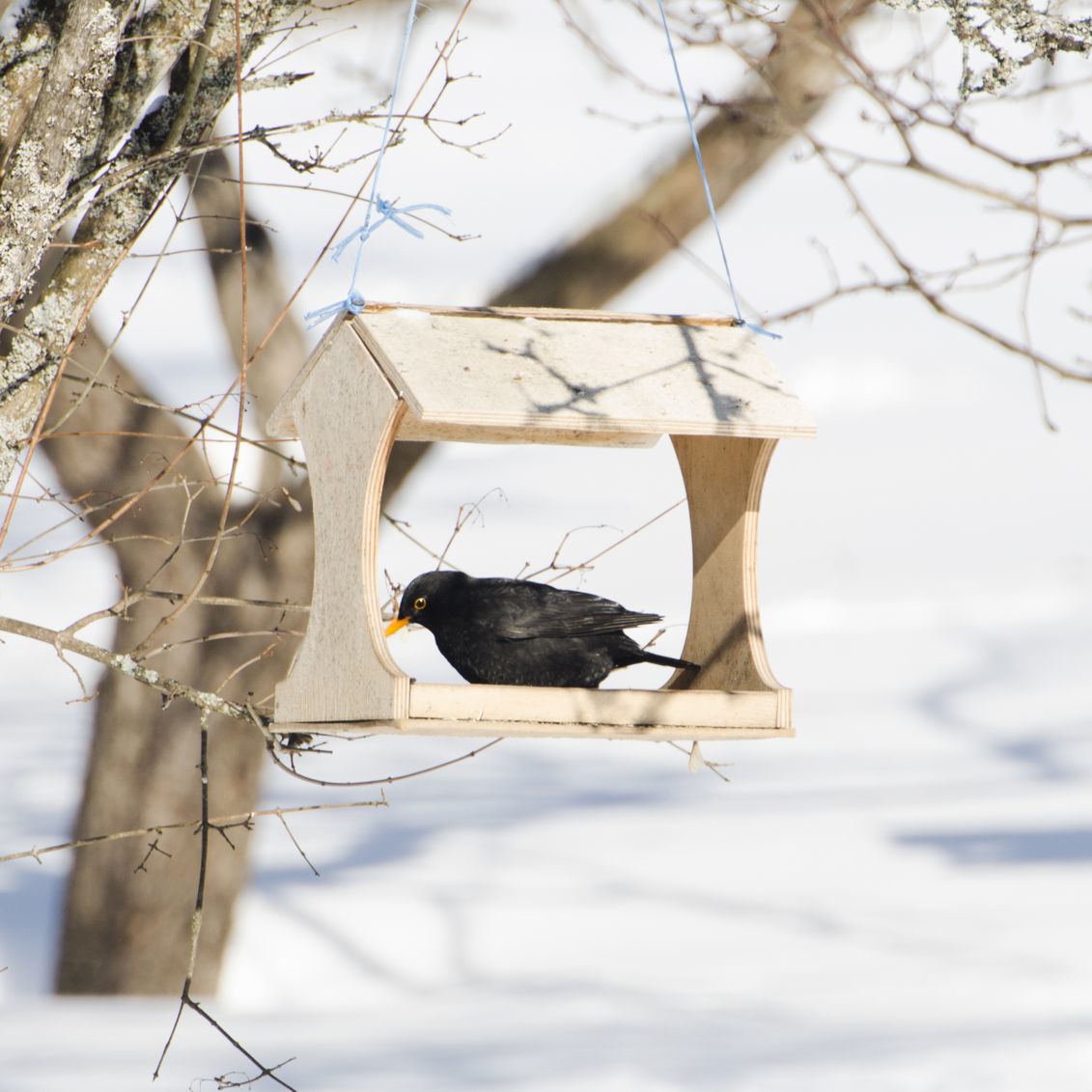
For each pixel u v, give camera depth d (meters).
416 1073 11.53
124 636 13.61
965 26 8.96
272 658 13.60
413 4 7.70
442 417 7.08
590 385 7.54
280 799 22.53
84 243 8.59
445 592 8.01
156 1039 12.63
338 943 16.11
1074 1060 11.79
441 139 8.73
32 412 8.56
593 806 22.56
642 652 8.20
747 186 13.98
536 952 16.09
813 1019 13.22
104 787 14.10
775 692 7.57
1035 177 9.18
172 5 8.62
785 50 11.36
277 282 13.43
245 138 8.38
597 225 13.78
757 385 7.83
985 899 17.86
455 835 20.84
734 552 8.23
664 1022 13.23
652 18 10.34
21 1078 11.23
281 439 8.60
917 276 9.07
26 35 8.62
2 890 17.80
